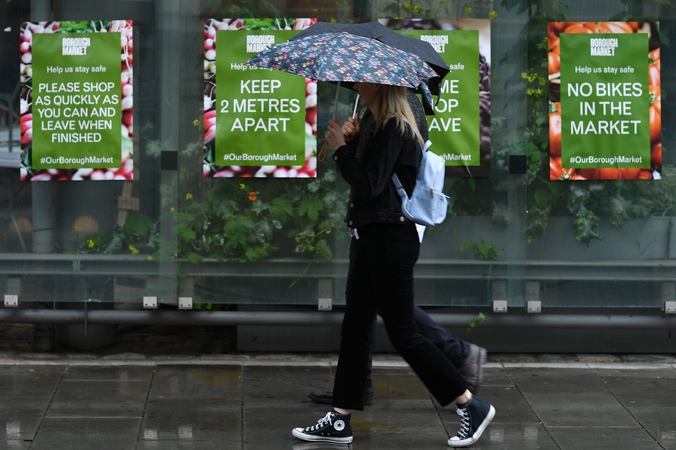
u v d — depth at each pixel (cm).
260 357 614
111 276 599
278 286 599
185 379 558
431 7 581
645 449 441
